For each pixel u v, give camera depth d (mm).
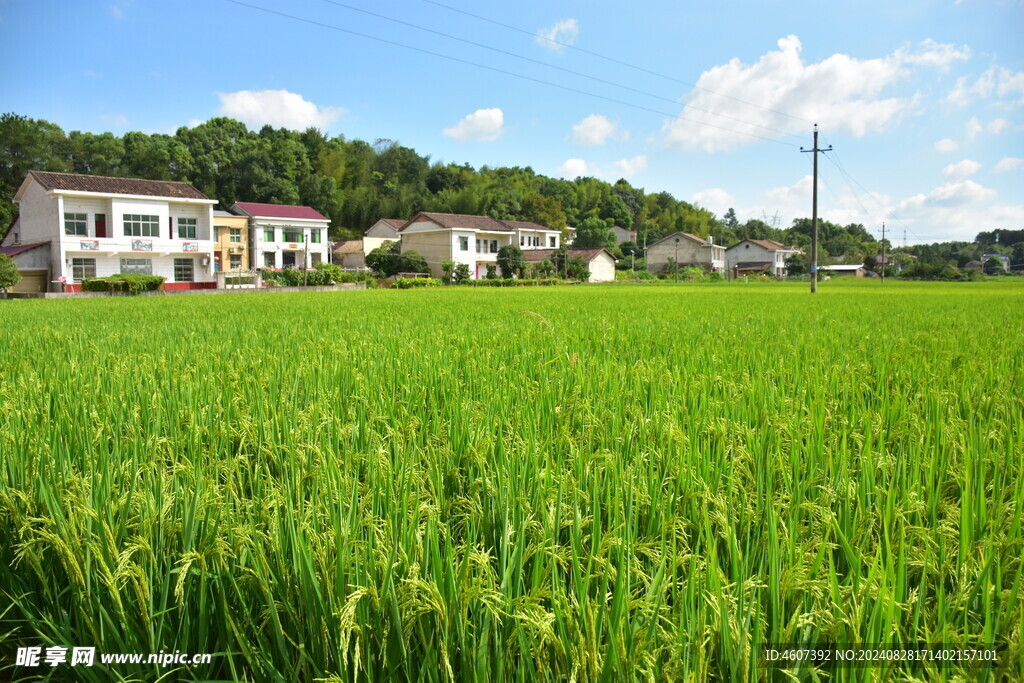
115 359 6012
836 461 2717
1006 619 1656
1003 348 6984
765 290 37062
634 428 3277
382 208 88688
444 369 5082
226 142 84250
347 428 3252
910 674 1521
